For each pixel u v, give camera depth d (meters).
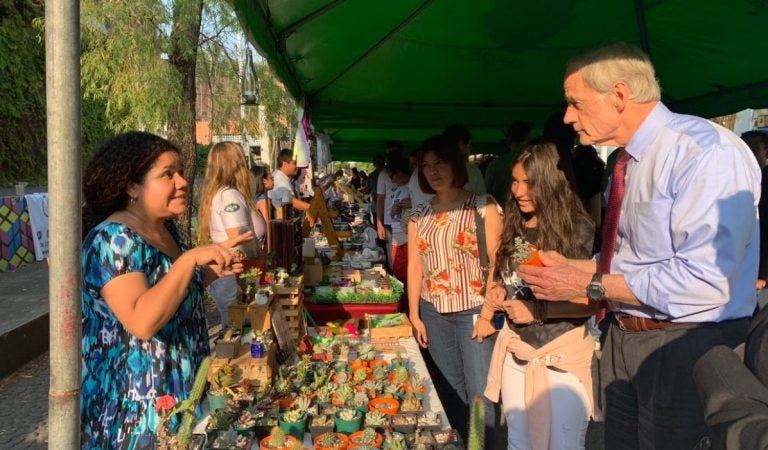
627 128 1.63
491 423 2.60
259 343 2.29
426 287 2.88
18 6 11.79
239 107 7.50
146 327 1.48
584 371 2.16
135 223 1.67
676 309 1.50
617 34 3.97
